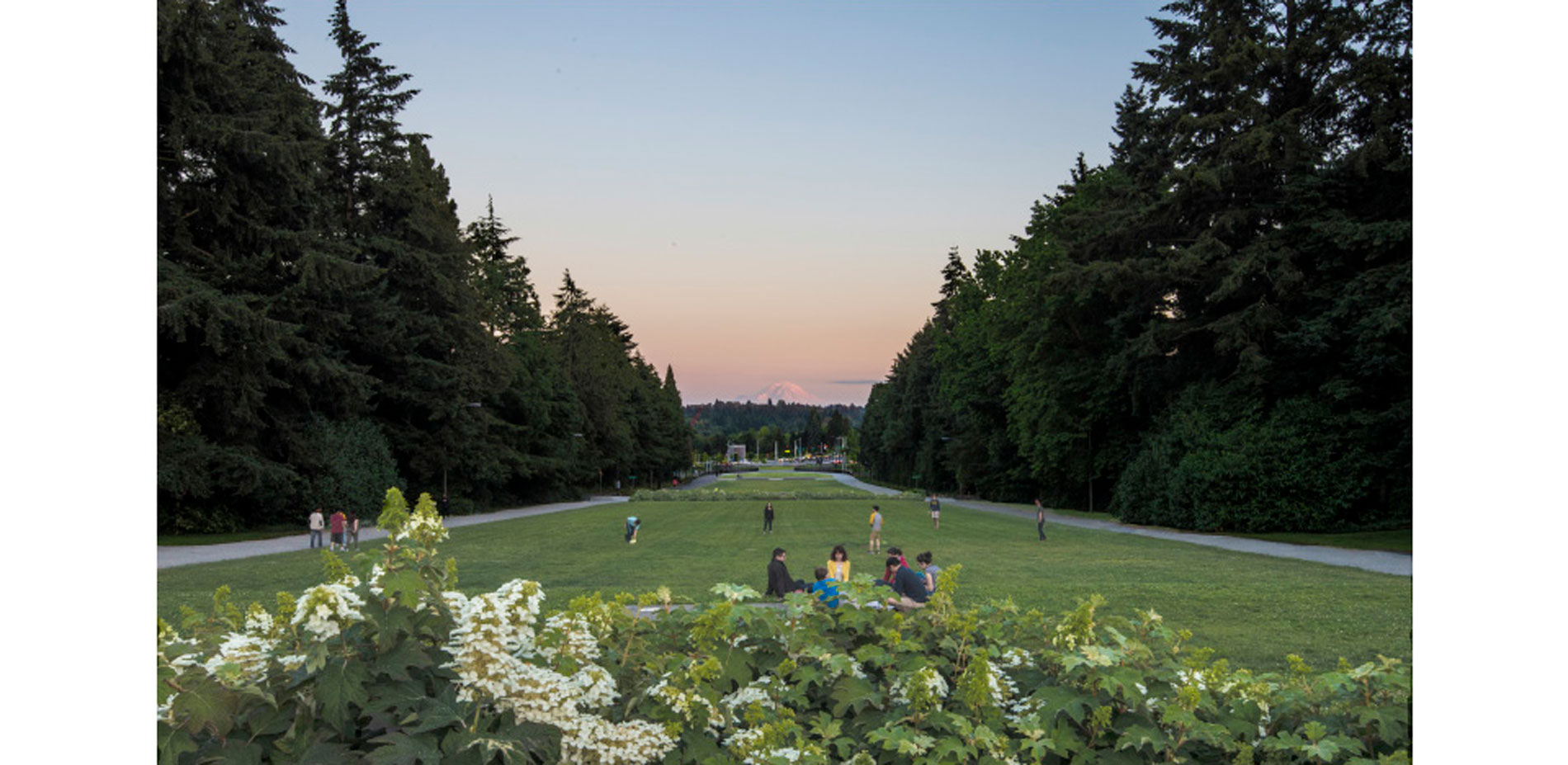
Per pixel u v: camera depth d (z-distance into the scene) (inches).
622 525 1722.4
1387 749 148.3
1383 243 1341.0
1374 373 1357.0
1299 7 1581.0
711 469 7485.2
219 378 1434.5
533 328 3174.2
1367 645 496.1
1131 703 139.0
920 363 3848.4
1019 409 2194.9
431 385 2174.0
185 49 1344.7
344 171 2118.6
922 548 1176.8
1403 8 1407.5
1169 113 1752.0
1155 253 1732.3
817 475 6624.0
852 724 152.8
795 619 164.2
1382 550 1146.7
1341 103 1494.8
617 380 4057.6
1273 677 175.9
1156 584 767.1
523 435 2866.6
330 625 111.7
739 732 136.5
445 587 133.9
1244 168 1546.5
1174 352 1697.8
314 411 1800.0
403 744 105.1
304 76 1950.1
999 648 174.7
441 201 2765.7
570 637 137.4
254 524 1617.9
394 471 1891.0
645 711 136.0
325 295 1679.4
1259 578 823.7
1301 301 1497.3
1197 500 1470.2
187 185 1430.9
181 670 112.6
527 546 1229.1
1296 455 1429.6
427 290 2215.8
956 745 134.6
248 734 113.8
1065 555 1061.1
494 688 115.8
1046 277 1870.1
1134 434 1974.7
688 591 726.5
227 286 1512.1
